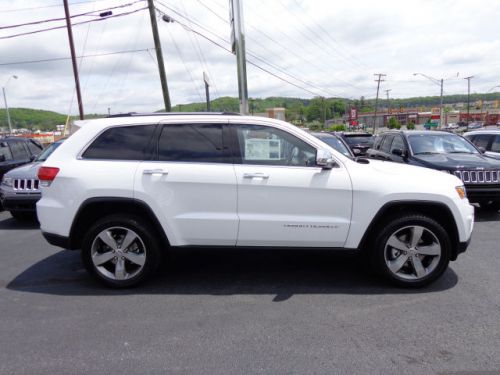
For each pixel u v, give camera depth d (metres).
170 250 4.33
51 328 3.54
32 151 11.70
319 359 3.02
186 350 3.17
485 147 10.97
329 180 4.21
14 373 2.89
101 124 4.43
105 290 4.39
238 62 11.09
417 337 3.32
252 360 3.02
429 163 7.92
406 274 4.36
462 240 4.32
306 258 5.38
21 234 7.11
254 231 4.25
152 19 19.67
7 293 4.34
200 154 4.30
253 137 4.34
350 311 3.81
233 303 4.02
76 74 22.45
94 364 2.99
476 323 3.54
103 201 4.21
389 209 4.34
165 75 20.33
